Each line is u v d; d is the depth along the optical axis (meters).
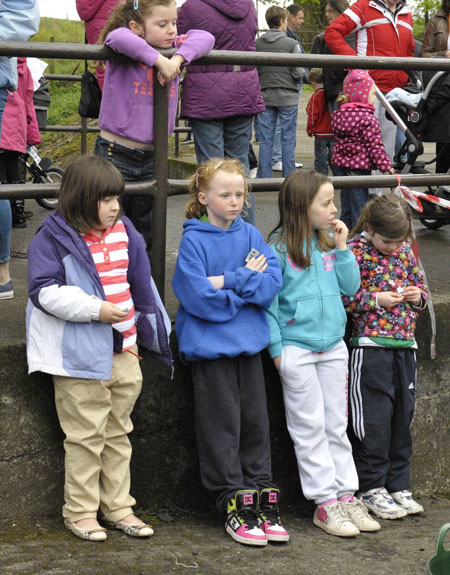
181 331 5.83
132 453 6.05
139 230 6.65
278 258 6.04
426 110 9.82
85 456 5.39
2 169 9.73
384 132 10.34
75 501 5.42
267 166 13.11
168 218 10.96
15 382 5.48
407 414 6.49
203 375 5.78
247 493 5.63
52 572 4.89
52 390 5.62
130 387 5.52
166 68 5.82
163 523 5.98
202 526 5.99
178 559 5.23
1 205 6.34
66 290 5.13
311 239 6.04
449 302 7.28
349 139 8.24
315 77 12.16
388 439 6.43
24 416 5.54
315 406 6.09
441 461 7.47
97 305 5.12
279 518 6.03
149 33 5.99
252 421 5.85
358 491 6.51
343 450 6.23
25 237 10.02
